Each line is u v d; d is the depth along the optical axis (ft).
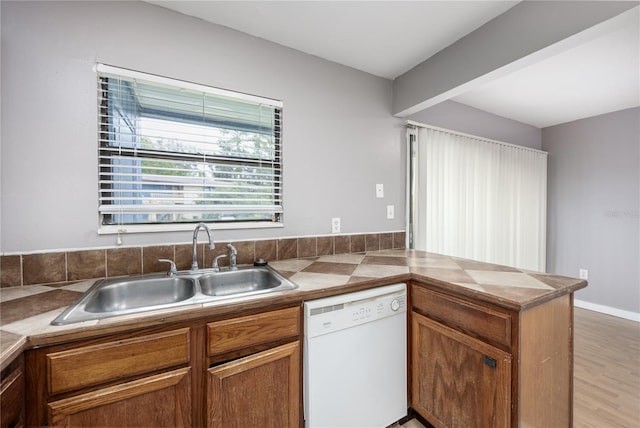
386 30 5.52
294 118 6.16
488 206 9.79
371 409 4.62
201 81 5.19
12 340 2.49
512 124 11.11
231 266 5.16
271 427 3.80
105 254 4.49
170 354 3.20
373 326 4.61
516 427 3.48
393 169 7.63
